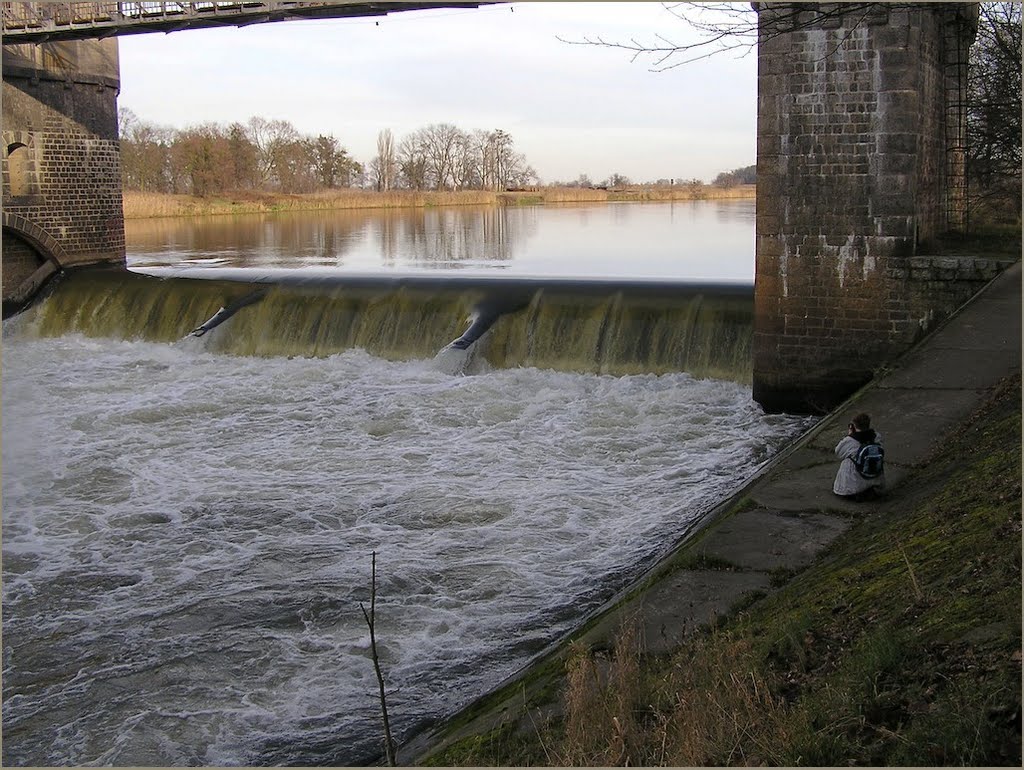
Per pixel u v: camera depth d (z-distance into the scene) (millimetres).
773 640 8781
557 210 102688
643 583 11969
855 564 10484
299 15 30219
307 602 13992
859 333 20922
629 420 21531
